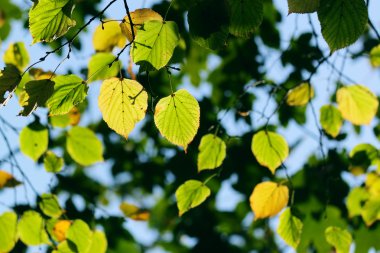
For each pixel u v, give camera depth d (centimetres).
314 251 268
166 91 276
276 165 173
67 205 211
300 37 225
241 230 330
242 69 275
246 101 259
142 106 140
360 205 195
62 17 134
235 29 137
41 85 137
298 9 133
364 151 188
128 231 229
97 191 311
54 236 177
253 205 171
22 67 173
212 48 137
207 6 134
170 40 137
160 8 225
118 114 140
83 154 183
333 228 184
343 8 133
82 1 238
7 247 175
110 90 139
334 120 185
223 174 280
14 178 178
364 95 179
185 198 171
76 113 179
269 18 266
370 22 169
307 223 259
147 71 138
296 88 182
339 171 246
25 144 176
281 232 174
